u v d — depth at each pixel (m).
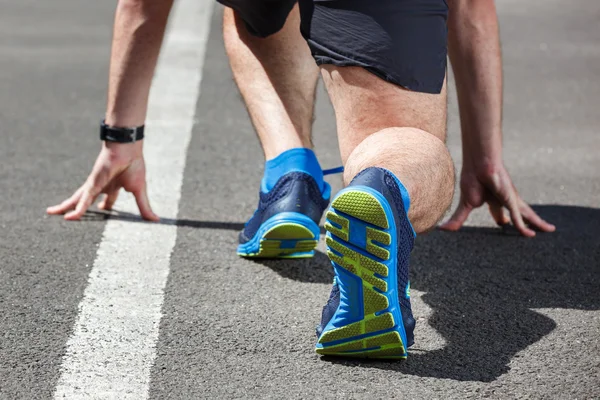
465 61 3.76
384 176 2.49
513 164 5.07
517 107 6.39
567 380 2.61
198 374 2.62
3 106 6.21
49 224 3.98
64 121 5.85
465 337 2.90
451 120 6.11
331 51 2.79
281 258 3.61
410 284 3.38
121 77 3.81
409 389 2.54
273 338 2.87
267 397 2.49
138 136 3.94
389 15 2.72
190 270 3.48
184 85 6.78
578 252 3.78
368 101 2.78
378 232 2.47
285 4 3.36
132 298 3.20
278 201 3.40
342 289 2.58
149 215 4.06
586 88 6.96
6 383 2.56
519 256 3.72
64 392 2.51
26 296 3.21
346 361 2.71
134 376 2.61
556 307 3.19
